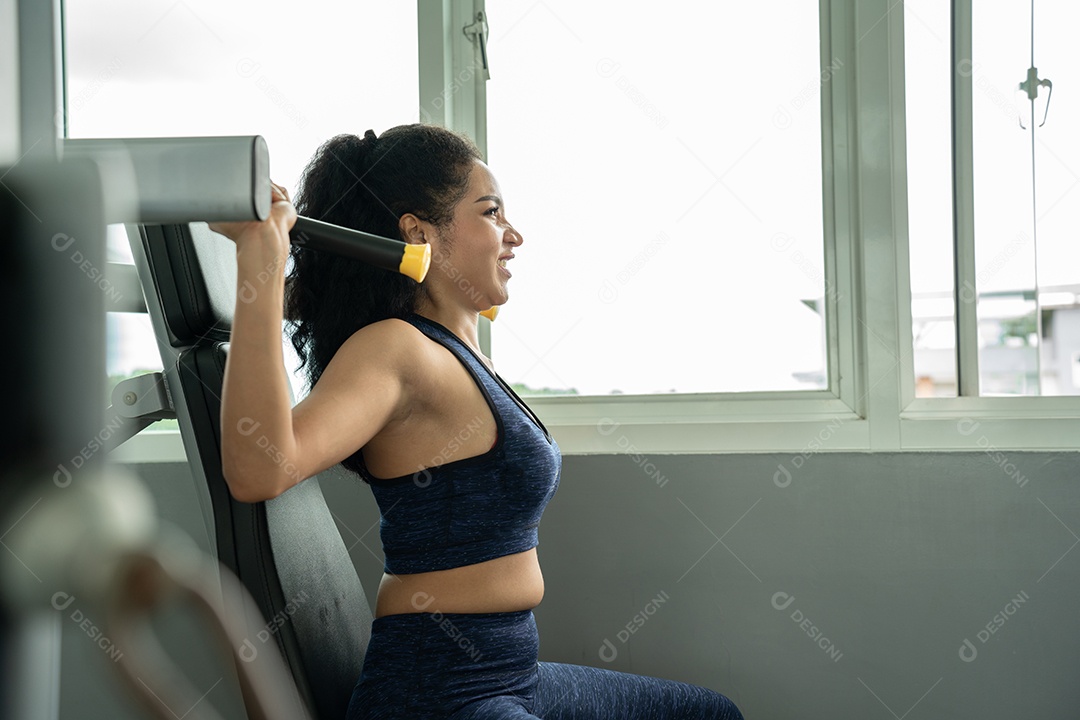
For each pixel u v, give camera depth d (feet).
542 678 3.95
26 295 0.57
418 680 3.46
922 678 5.41
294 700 3.21
